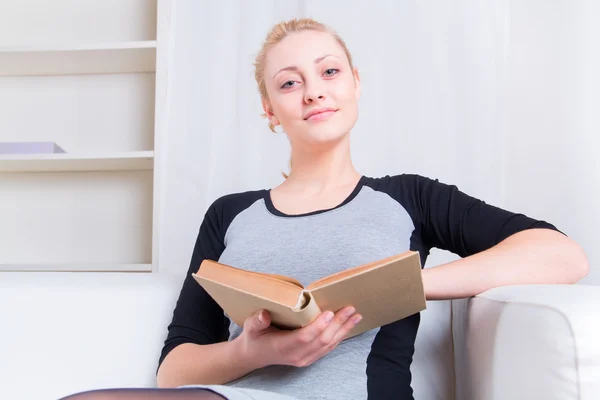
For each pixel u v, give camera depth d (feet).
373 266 2.45
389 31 7.03
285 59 3.74
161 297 4.03
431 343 3.94
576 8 7.11
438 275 3.18
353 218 3.46
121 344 3.93
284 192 3.85
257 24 7.18
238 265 3.47
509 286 3.01
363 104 6.95
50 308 3.99
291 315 2.47
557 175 6.98
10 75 8.16
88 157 7.03
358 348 3.09
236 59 7.18
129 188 8.04
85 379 3.89
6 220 8.06
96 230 8.02
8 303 3.99
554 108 7.06
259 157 7.03
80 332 3.95
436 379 3.88
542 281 3.12
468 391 3.36
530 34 7.20
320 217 3.51
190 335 3.60
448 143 6.82
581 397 2.28
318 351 2.67
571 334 2.31
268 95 4.03
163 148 6.97
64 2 8.27
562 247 3.22
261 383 3.02
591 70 7.01
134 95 8.09
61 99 8.14
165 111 7.00
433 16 6.97
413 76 6.93
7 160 7.09
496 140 6.78
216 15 7.23
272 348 2.73
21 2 8.30
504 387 2.66
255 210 3.78
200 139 7.06
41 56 7.45
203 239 3.97
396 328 3.24
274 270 3.34
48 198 8.07
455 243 3.57
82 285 4.09
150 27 8.15
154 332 3.95
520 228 3.39
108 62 7.70
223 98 7.13
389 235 3.40
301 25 3.89
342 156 3.80
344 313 2.58
